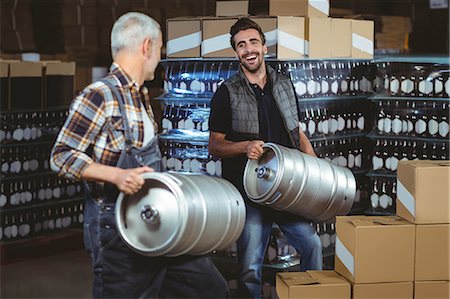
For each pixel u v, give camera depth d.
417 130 6.43
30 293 5.95
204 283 3.98
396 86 6.47
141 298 3.90
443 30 9.98
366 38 6.35
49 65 7.12
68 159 3.68
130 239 3.78
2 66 6.78
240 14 5.74
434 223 4.36
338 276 4.52
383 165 6.57
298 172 4.66
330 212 4.91
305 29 5.65
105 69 7.97
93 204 3.85
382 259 4.34
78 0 8.18
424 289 4.39
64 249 7.21
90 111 3.71
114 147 3.76
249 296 4.93
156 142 3.92
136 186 3.65
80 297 5.87
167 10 8.66
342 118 6.35
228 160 4.94
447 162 4.52
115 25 3.85
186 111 5.84
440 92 6.33
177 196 3.66
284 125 4.95
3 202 6.85
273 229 5.54
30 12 8.05
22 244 6.92
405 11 10.23
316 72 6.02
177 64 5.88
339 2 9.90
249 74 4.93
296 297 4.35
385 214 6.55
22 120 6.95
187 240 3.73
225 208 3.93
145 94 3.93
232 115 4.89
